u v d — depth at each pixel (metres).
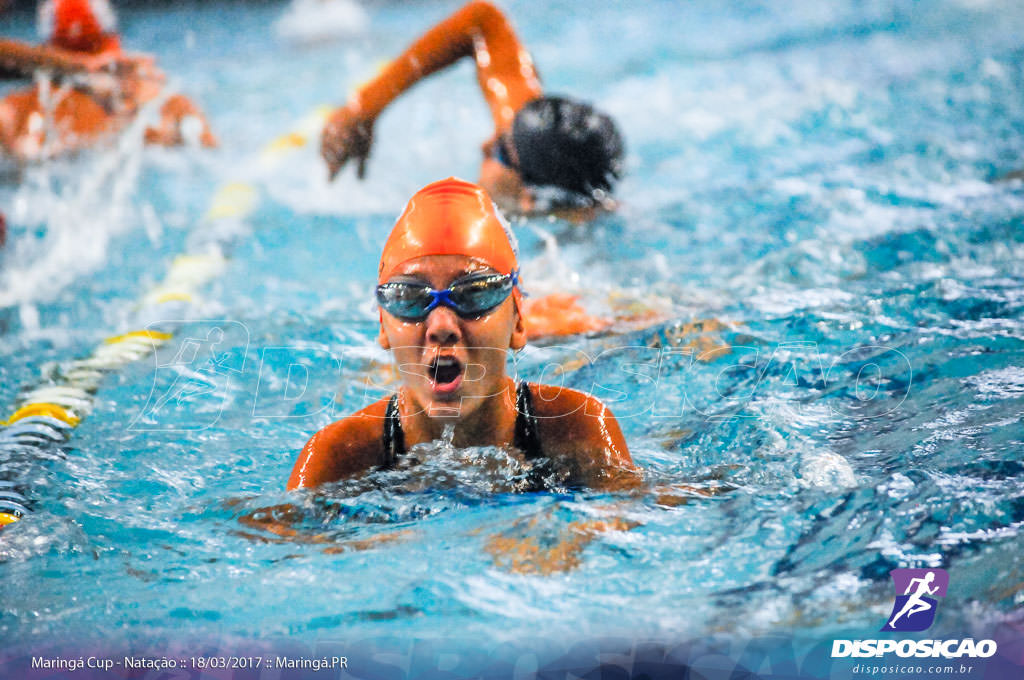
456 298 7.24
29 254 16.39
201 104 31.05
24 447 9.05
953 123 19.83
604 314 11.95
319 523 7.38
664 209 16.36
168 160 22.86
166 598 6.52
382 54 38.00
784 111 22.77
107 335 12.50
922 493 7.18
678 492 7.52
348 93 31.30
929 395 9.15
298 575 6.71
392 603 6.34
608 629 5.95
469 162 21.95
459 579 6.53
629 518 7.15
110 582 6.73
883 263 12.83
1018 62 24.20
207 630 6.15
